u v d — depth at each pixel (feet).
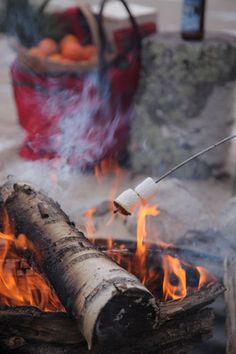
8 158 8.29
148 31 8.62
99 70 7.85
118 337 4.34
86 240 4.74
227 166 8.51
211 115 8.01
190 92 7.91
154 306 4.33
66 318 4.44
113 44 8.43
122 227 6.89
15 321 4.42
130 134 8.38
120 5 9.09
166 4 19.83
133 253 5.21
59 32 9.18
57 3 12.58
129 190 4.75
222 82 7.93
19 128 9.45
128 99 8.15
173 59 7.84
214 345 5.07
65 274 4.49
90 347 4.28
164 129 8.13
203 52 7.78
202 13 7.95
